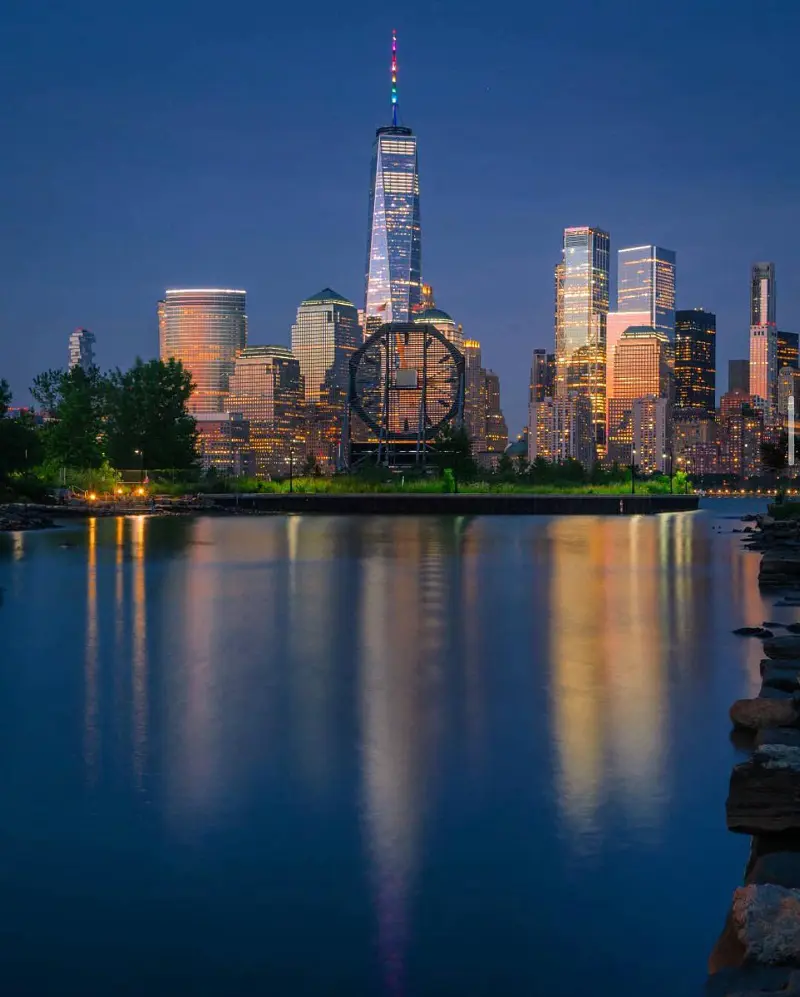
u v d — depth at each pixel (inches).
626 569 1592.0
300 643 848.3
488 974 281.0
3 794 431.5
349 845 370.6
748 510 5669.3
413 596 1199.6
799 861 307.1
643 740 522.6
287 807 414.0
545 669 728.3
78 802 420.8
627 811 406.9
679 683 676.1
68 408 4564.5
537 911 316.8
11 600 1144.2
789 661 652.7
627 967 283.7
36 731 543.5
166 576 1437.0
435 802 420.2
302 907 320.2
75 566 1599.4
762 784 369.7
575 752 499.2
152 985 276.1
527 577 1440.7
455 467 6314.0
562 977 279.3
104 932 304.2
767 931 259.1
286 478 5816.9
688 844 369.7
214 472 5610.2
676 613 1047.0
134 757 490.6
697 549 2086.6
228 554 1877.5
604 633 906.1
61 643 845.8
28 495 3607.3
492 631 919.0
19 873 346.3
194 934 303.1
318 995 270.8
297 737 530.6
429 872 346.0
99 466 4677.7
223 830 386.6
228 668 731.4
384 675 706.2
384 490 5585.6
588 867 349.4
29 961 288.0
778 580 1350.9
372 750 504.4
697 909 317.1
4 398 3612.2
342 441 7057.1
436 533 2748.5
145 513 3919.8
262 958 289.6
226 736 532.4
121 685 669.9
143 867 350.6
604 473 6702.8
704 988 250.8
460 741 522.0
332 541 2332.7
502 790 435.8
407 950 293.6
